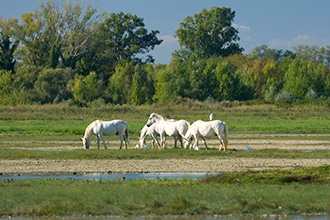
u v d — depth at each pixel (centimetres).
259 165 2866
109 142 4275
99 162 2975
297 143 4159
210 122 3462
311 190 2086
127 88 9531
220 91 9588
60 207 1886
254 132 5031
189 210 1891
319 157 3156
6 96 8756
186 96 9444
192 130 3503
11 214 1862
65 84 9650
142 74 9650
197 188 2116
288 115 7038
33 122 5959
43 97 9212
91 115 6838
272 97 9600
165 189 2092
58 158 3117
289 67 10156
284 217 1869
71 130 4875
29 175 2623
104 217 1855
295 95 9875
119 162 2970
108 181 2306
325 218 1853
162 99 8981
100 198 1978
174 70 9731
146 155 3153
